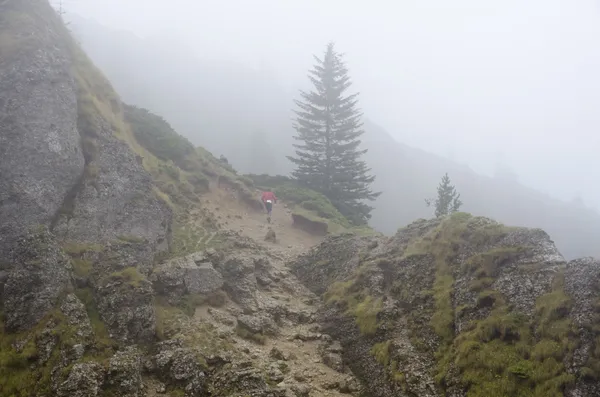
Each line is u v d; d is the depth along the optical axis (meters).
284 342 17.23
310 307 20.48
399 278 19.17
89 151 20.52
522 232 16.92
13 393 11.66
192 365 13.30
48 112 18.84
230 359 14.05
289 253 26.36
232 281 20.03
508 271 15.73
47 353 12.50
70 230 17.33
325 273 23.19
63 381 11.73
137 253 18.59
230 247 23.89
